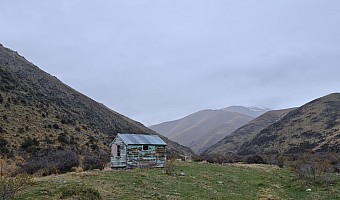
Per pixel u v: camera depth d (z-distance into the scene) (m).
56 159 42.97
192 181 31.06
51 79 116.38
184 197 23.55
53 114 72.06
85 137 66.94
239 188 30.19
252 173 42.25
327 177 34.66
